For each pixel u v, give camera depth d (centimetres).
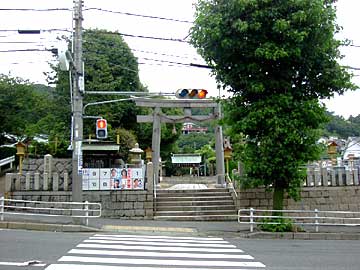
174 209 2000
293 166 1548
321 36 1501
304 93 1628
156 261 959
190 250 1150
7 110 3203
